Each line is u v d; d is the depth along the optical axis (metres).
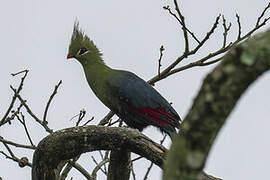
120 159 7.50
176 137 2.96
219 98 2.86
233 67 2.88
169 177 2.89
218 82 2.88
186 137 2.89
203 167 2.89
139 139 6.98
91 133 7.04
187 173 2.87
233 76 2.87
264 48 2.86
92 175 9.36
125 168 7.61
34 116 9.84
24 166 9.08
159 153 6.95
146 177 9.30
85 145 7.11
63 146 7.07
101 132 7.02
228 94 2.86
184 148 2.89
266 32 2.90
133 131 7.01
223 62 2.91
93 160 10.06
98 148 7.17
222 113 2.87
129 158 7.56
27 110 9.81
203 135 2.87
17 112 9.50
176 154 2.90
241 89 2.88
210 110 2.87
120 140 7.04
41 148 7.15
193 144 2.88
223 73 2.88
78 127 7.13
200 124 2.87
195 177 2.86
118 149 7.14
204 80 2.91
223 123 2.89
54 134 7.12
